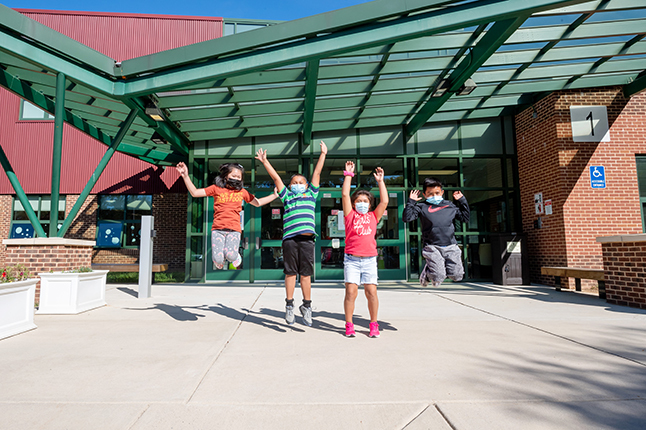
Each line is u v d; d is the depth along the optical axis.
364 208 3.76
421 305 5.69
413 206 4.18
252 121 8.98
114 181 13.43
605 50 7.04
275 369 2.70
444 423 1.88
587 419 1.90
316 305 5.70
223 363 2.84
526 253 8.67
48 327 4.12
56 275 4.97
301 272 4.07
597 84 8.18
